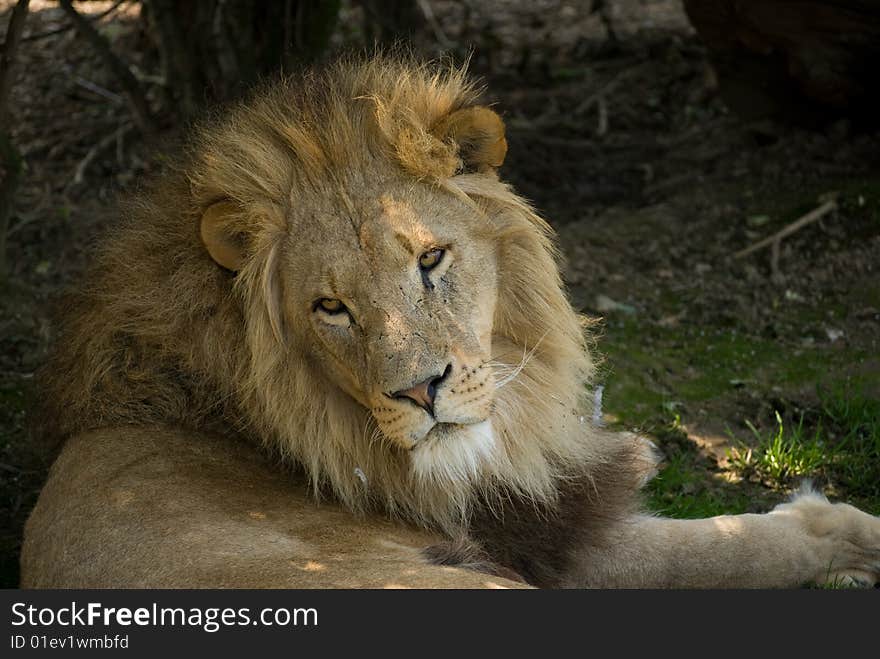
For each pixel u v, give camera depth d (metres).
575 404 7.59
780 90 15.49
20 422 10.66
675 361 11.82
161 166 8.18
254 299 6.86
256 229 6.84
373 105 6.88
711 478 9.95
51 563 6.61
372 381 6.55
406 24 17.06
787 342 12.05
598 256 14.00
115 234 7.79
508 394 7.23
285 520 6.79
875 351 11.71
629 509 8.20
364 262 6.57
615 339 12.23
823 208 13.84
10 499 9.63
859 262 13.08
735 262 13.57
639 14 21.97
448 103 7.12
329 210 6.71
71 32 20.00
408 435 6.56
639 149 16.98
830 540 8.32
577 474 7.76
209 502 6.75
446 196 6.83
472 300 6.78
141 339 7.47
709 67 17.38
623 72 19.28
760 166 15.30
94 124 17.77
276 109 7.13
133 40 19.75
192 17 15.30
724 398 11.17
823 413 10.74
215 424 7.47
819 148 15.09
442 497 7.23
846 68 14.35
